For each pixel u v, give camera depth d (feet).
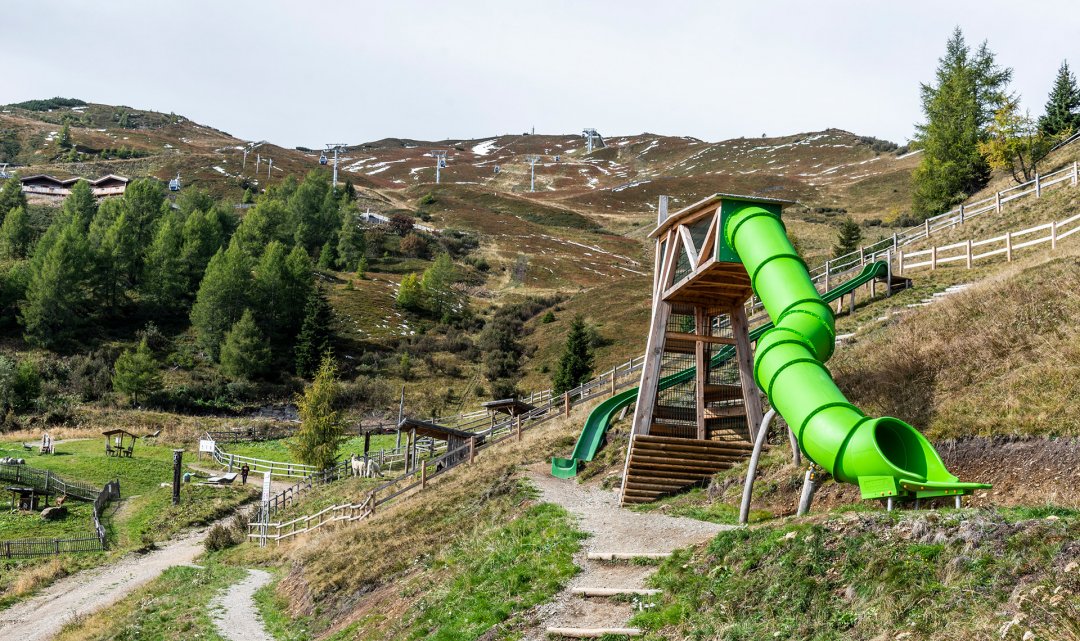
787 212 461.37
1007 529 29.01
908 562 29.96
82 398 220.43
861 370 68.80
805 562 33.01
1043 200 132.77
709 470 65.87
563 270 383.45
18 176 495.82
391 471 144.46
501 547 54.29
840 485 52.44
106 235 308.60
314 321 257.96
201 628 62.54
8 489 128.47
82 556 106.32
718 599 34.40
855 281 106.52
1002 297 68.33
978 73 244.83
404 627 47.11
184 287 299.58
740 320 69.97
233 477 158.40
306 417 163.94
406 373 249.34
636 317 270.87
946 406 56.34
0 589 89.81
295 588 72.95
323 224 409.08
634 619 36.09
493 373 249.96
